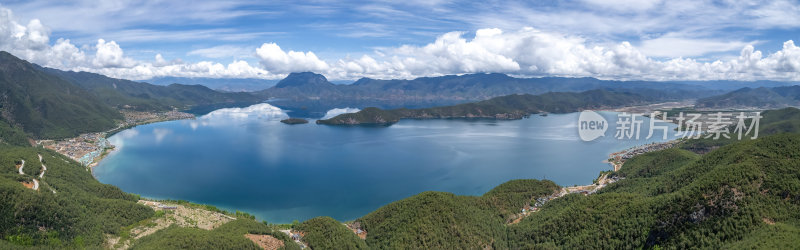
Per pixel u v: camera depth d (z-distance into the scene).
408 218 159.12
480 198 195.12
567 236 152.38
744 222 129.00
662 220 141.00
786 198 136.62
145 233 168.88
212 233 142.00
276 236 149.88
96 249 145.25
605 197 169.12
